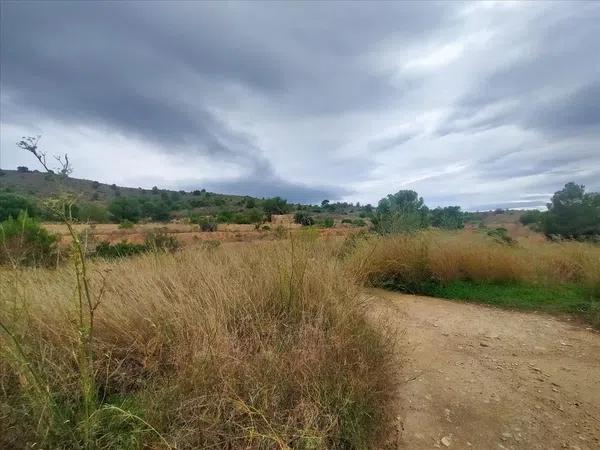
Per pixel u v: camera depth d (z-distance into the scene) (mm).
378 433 2227
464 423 2506
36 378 1757
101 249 5480
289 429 1874
